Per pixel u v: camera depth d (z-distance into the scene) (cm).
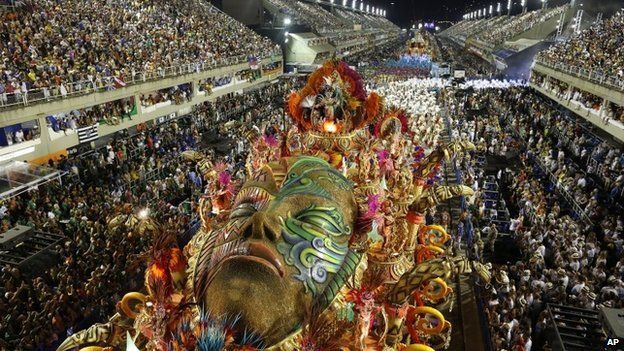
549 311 1035
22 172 1599
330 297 430
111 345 455
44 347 999
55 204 1602
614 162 1970
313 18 7150
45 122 2042
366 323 423
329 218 464
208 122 3070
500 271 1125
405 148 807
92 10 2959
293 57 5356
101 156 2114
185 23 3809
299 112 677
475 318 870
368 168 607
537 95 4047
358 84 682
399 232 587
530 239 1404
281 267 401
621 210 1619
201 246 489
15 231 1356
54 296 1102
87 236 1431
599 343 945
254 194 490
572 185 1852
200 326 364
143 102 2788
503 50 5588
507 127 3158
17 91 1844
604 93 2297
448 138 2416
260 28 5553
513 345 938
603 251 1273
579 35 3762
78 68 2306
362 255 483
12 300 1115
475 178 1895
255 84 4319
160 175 2133
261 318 377
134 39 2986
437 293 528
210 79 3566
